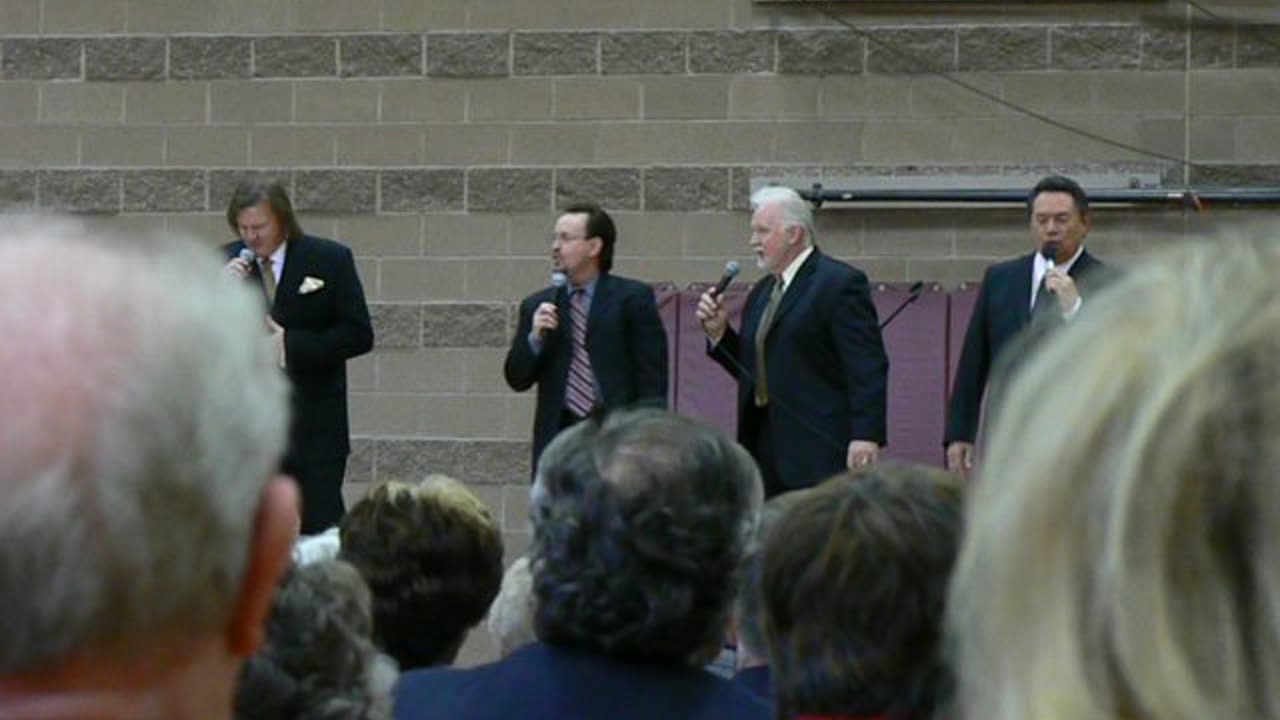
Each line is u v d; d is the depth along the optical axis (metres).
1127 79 13.60
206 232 14.32
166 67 14.37
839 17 13.79
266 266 11.52
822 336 11.19
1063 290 10.42
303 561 4.25
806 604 3.02
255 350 1.67
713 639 3.81
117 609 1.57
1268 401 1.36
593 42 13.98
